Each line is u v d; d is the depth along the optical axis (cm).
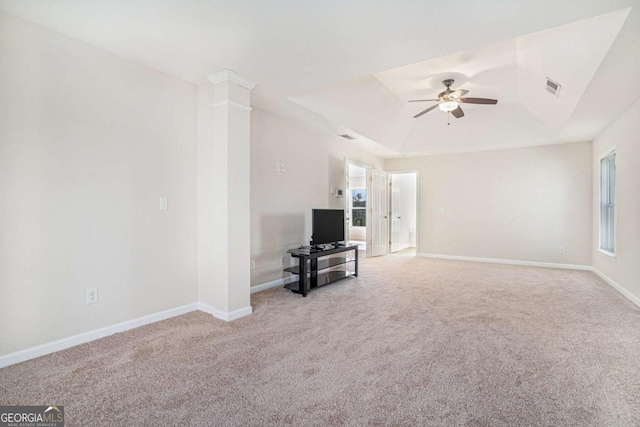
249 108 338
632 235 387
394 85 447
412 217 961
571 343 268
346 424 168
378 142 610
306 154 519
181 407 181
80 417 172
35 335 237
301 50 268
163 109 317
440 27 231
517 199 650
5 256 222
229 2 204
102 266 274
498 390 200
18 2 207
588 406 184
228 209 318
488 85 444
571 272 565
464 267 613
